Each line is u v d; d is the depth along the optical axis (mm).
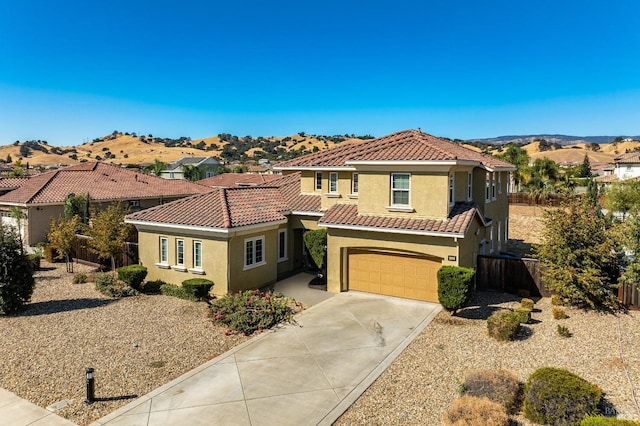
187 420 9750
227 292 18766
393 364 12656
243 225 19062
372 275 19953
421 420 9711
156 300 18750
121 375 11828
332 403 10492
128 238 24609
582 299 16531
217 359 12945
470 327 15539
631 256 16406
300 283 21812
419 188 18625
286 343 14227
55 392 10875
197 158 93812
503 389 10117
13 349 13406
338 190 23406
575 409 9156
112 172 39969
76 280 21672
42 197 30469
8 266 16422
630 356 12594
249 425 9578
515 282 19844
